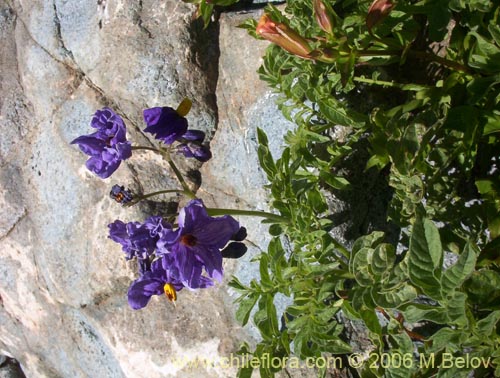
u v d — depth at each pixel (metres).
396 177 0.27
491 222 0.27
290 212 0.28
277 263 0.28
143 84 0.34
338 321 0.31
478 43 0.26
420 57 0.28
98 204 0.35
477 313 0.26
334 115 0.28
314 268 0.28
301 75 0.29
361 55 0.27
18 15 0.40
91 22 0.36
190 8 0.34
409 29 0.28
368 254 0.25
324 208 0.29
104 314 0.36
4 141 0.39
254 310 0.32
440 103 0.27
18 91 0.39
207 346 0.33
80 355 0.38
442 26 0.27
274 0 0.33
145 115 0.28
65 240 0.36
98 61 0.36
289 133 0.30
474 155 0.27
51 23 0.37
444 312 0.24
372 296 0.24
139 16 0.35
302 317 0.28
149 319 0.35
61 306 0.38
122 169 0.35
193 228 0.26
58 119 0.37
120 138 0.28
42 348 0.40
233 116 0.33
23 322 0.40
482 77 0.27
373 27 0.26
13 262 0.39
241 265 0.33
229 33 0.34
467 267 0.22
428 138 0.26
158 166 0.34
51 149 0.37
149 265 0.28
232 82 0.34
